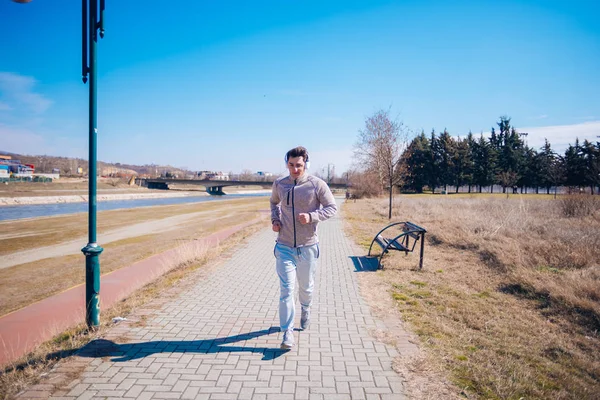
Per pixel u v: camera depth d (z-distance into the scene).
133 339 3.81
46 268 11.23
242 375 3.09
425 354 3.48
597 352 3.69
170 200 60.91
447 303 5.14
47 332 5.38
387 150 19.23
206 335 3.94
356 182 49.41
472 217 14.56
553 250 7.77
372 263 7.95
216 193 91.94
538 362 3.45
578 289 5.30
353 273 7.00
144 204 49.38
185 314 4.63
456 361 3.35
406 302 5.18
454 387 2.90
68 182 93.19
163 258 11.19
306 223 3.51
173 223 23.48
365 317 4.54
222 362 3.32
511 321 4.50
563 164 53.12
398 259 8.28
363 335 3.96
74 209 40.94
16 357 4.12
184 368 3.20
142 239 16.42
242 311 4.77
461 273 6.88
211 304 5.07
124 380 2.99
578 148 54.59
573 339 4.00
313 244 3.73
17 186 69.31
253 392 2.83
